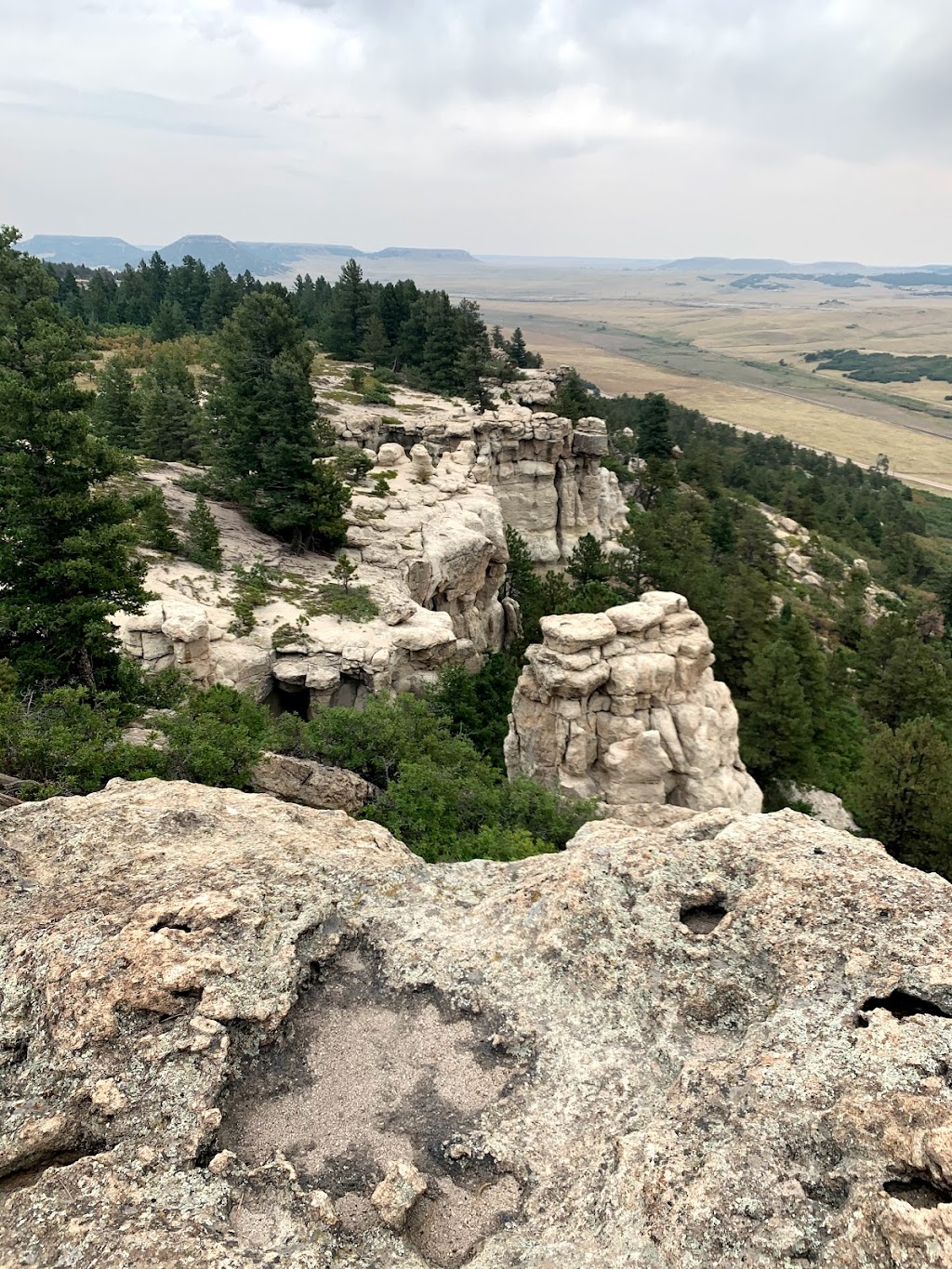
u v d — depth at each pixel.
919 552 153.25
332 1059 9.76
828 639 92.88
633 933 11.05
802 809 48.69
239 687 39.44
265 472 57.06
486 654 60.62
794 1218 7.27
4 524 30.59
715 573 84.62
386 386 115.00
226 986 9.80
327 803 25.88
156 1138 8.34
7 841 12.54
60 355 29.50
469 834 24.84
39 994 9.69
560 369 148.75
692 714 35.53
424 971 10.81
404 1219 8.06
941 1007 9.32
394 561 54.47
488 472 83.44
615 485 105.06
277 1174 8.17
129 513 32.28
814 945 10.37
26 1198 7.61
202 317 145.75
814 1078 8.51
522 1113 9.11
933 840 39.69
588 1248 7.48
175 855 12.27
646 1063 9.55
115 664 34.06
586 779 35.78
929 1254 6.57
